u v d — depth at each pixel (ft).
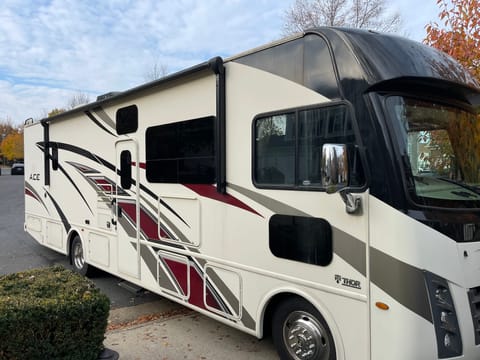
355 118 8.93
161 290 14.56
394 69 8.92
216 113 12.11
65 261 24.95
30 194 26.05
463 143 10.18
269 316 11.35
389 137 8.55
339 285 9.21
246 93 11.39
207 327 14.42
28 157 26.23
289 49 10.40
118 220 16.90
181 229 13.62
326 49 9.61
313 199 9.70
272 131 10.73
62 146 21.50
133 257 16.01
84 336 9.29
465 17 15.75
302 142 10.00
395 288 8.21
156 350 12.54
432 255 8.17
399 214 8.22
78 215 20.17
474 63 15.75
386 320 8.37
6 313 8.38
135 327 14.40
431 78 9.23
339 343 9.29
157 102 14.57
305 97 9.96
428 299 8.05
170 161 14.01
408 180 8.44
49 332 8.82
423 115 9.37
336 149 8.33
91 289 10.07
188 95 13.23
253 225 11.19
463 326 8.41
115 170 17.03
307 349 10.12
